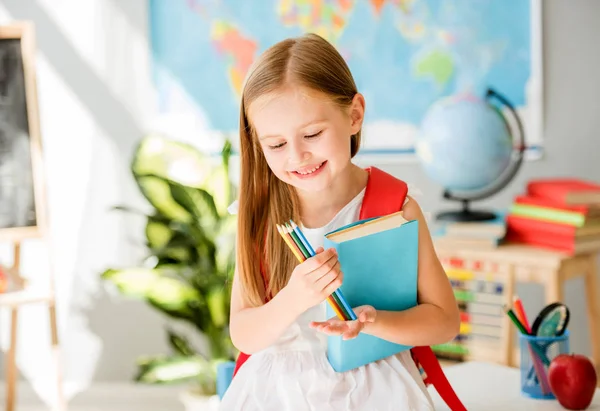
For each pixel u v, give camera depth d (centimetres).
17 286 230
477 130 213
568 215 206
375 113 250
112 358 267
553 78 242
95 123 262
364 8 248
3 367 268
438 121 217
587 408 139
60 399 231
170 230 231
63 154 263
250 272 118
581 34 240
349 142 108
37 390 268
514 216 217
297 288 100
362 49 249
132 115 260
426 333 110
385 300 109
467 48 243
